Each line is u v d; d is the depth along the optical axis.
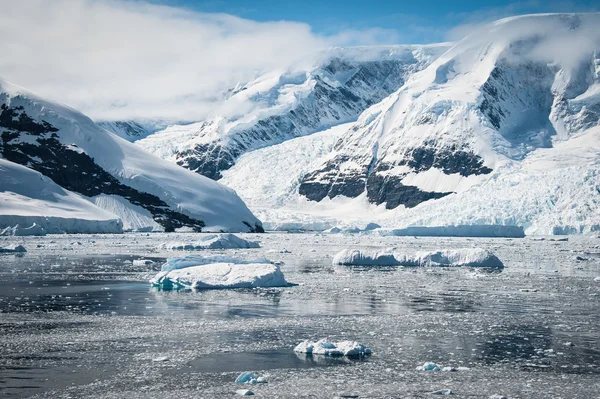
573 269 73.19
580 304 44.41
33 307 41.31
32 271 64.12
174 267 53.94
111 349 30.09
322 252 103.75
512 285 55.72
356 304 43.72
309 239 167.25
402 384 25.06
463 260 76.31
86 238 140.75
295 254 97.75
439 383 25.23
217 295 47.16
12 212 151.00
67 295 46.81
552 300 46.41
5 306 41.66
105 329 34.41
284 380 25.52
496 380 25.75
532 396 23.83
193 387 24.59
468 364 28.03
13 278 57.69
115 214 187.25
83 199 181.50
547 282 58.47
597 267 76.12
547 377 26.17
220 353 29.53
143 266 70.12
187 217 194.75
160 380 25.42
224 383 25.09
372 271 68.50
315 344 30.08
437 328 35.38
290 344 31.33
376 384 25.06
